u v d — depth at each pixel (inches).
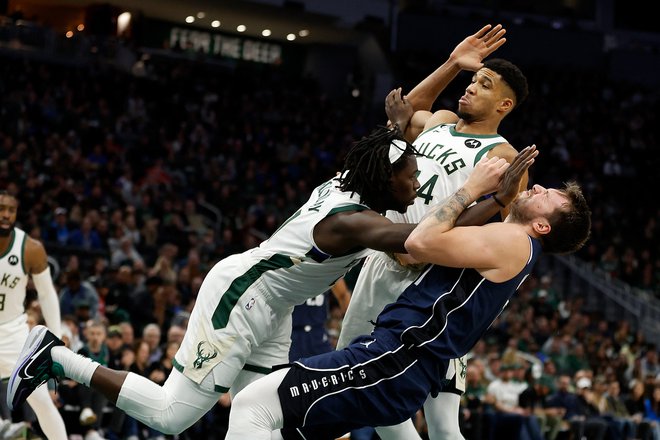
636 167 960.9
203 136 795.4
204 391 157.8
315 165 808.9
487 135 181.3
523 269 150.8
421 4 1075.9
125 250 499.2
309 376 149.3
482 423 386.0
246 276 159.2
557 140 965.8
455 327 150.3
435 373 151.2
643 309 663.1
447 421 182.2
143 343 329.4
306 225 156.6
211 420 336.2
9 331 231.3
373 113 999.0
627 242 791.7
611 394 462.3
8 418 295.9
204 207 660.1
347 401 148.8
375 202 157.2
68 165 634.2
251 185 728.3
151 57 966.4
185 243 573.0
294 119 906.1
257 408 148.8
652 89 1075.3
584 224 152.9
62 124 717.3
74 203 559.2
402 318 151.3
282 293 160.4
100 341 316.5
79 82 797.2
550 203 152.9
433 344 149.3
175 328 340.8
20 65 780.0
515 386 426.3
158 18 1026.7
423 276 154.3
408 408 150.8
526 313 577.0
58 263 491.5
